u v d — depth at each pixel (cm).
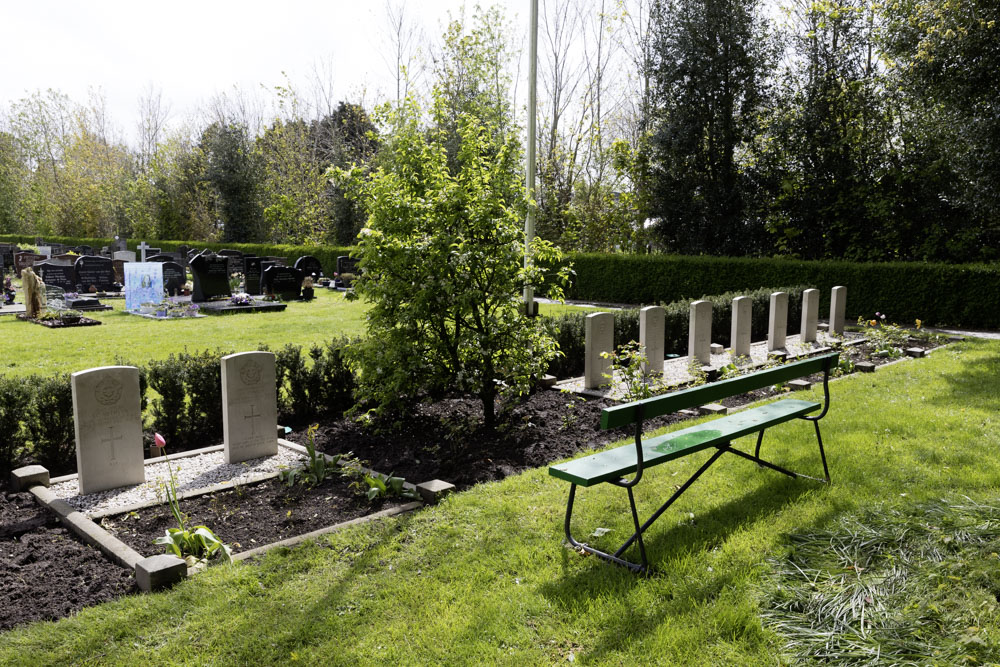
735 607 346
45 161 5494
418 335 697
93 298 1922
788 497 496
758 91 2367
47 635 331
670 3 2448
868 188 2108
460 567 397
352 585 376
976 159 1662
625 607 349
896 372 974
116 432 539
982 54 1520
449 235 680
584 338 1014
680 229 2503
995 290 1603
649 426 723
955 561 372
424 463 604
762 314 1449
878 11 1980
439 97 759
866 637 313
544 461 611
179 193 4262
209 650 320
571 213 2908
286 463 608
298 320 1662
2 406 588
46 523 487
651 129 2709
